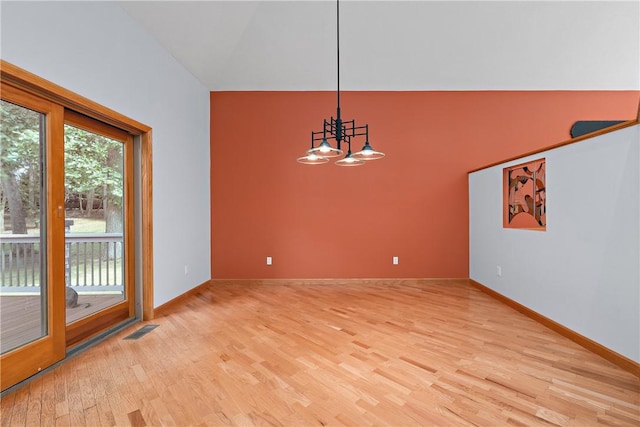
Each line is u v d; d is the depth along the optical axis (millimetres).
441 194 4633
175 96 3719
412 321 3012
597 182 2303
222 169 4664
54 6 2105
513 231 3436
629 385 1869
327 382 1915
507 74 4250
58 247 2213
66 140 2441
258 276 4668
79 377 1990
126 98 2846
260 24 3309
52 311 2148
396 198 4637
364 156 2543
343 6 3139
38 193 2121
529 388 1843
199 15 3049
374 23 3381
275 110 4652
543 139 4586
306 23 3336
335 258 4656
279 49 3729
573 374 2000
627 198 2064
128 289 3057
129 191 3084
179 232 3770
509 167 3535
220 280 4652
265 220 4664
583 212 2439
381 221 4645
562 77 4301
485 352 2326
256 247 4668
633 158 2020
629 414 1604
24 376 1949
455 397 1755
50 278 2145
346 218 4656
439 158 4637
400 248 4641
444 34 3557
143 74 3107
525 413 1614
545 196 2928
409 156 4637
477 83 4457
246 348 2416
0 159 1913
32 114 2082
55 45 2113
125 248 3045
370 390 1828
